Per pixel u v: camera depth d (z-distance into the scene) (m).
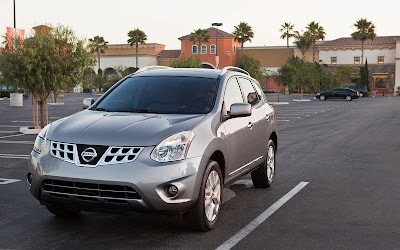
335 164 9.95
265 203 6.50
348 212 6.06
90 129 4.91
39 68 16.23
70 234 5.08
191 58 39.06
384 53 77.00
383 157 10.98
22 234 5.09
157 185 4.52
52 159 4.80
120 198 4.55
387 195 7.04
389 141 14.28
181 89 5.95
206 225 5.11
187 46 81.06
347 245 4.77
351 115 26.91
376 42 78.38
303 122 21.88
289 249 4.64
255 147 6.66
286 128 18.81
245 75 7.16
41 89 16.52
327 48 79.31
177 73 6.32
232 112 5.64
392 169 9.33
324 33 77.50
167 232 5.15
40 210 6.09
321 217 5.81
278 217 5.80
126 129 4.85
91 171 4.57
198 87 5.98
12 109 32.50
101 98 6.11
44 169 4.79
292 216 5.85
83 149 4.71
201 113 5.53
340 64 79.00
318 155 11.29
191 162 4.75
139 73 6.48
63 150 4.78
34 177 4.89
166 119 5.17
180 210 4.72
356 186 7.69
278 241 4.88
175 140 4.74
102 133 4.79
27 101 46.22
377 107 36.19
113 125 4.98
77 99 51.19
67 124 5.19
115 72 87.31
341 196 6.97
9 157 10.91
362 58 76.12
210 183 5.18
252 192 7.19
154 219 5.64
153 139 4.69
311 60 82.06
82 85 18.47
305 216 5.86
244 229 5.28
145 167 4.53
